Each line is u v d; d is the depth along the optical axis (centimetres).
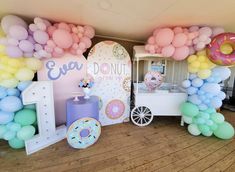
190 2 141
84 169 155
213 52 192
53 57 211
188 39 203
